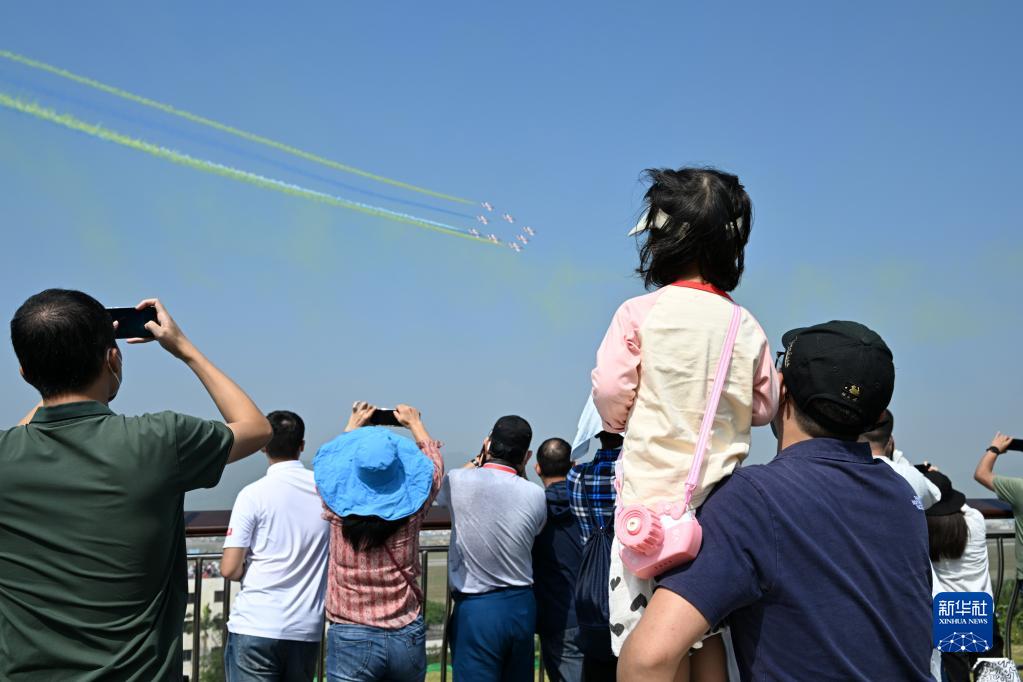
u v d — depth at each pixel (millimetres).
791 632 2047
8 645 2391
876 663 2062
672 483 2141
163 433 2539
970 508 5090
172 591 2619
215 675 5137
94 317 2617
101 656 2404
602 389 2387
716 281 2549
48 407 2555
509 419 5242
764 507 2076
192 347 2898
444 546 5512
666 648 1938
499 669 4934
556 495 5242
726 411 2248
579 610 3984
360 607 4570
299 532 4922
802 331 2471
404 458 4750
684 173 2586
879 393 2250
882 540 2166
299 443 5145
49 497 2439
